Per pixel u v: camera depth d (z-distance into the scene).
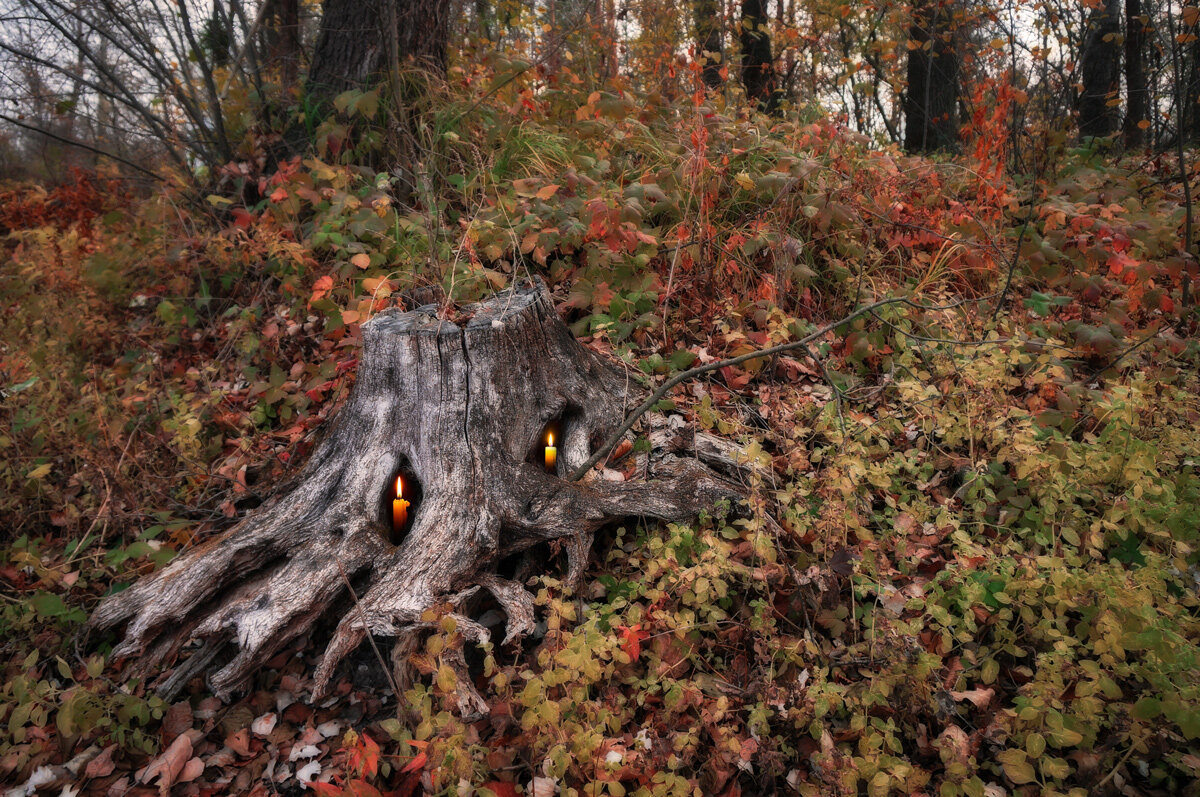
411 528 2.43
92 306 4.39
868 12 6.66
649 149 4.70
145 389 3.71
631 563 2.36
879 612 2.18
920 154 7.43
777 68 8.18
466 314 2.76
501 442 2.55
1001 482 2.65
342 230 4.01
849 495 2.32
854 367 3.58
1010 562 2.13
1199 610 2.22
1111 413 2.60
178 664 2.42
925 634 2.24
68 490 3.28
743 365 3.26
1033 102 6.23
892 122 9.59
